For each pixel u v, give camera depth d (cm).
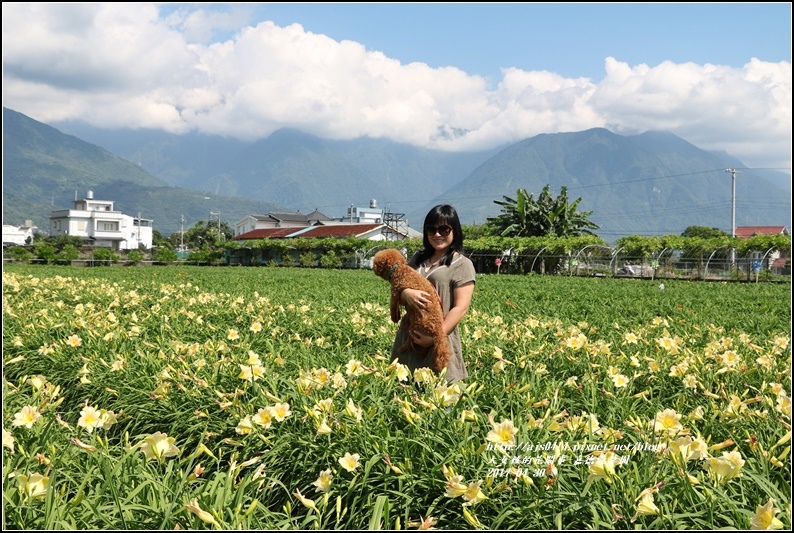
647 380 555
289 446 412
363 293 1848
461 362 510
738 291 2195
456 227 510
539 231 5278
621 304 1506
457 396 417
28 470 371
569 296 1834
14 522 317
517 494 333
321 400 425
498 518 318
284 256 6469
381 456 364
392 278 498
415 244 5166
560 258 4538
